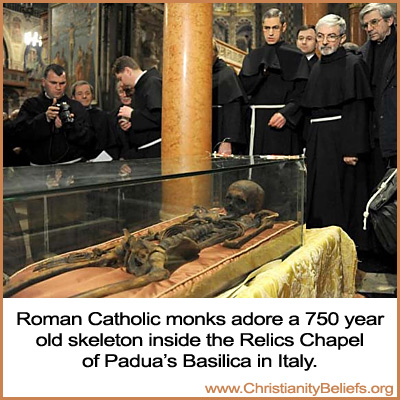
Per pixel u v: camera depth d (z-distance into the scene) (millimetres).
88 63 11352
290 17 14016
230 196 2646
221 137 4438
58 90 4414
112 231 2205
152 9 11875
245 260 2254
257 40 15422
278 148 4547
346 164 4316
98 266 1885
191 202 2486
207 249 2275
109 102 11219
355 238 4422
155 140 4559
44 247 1936
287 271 2246
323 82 4285
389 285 3842
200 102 3908
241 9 15469
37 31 12406
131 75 4664
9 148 4477
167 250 1972
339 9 10984
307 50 5734
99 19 11047
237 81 4410
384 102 3992
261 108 4590
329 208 4363
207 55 3928
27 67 12320
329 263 3008
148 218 2352
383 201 3523
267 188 2773
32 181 1679
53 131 4301
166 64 3938
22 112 4445
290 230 2752
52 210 1956
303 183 2963
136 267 1840
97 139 4742
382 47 4336
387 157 3980
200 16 3867
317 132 4387
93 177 1841
